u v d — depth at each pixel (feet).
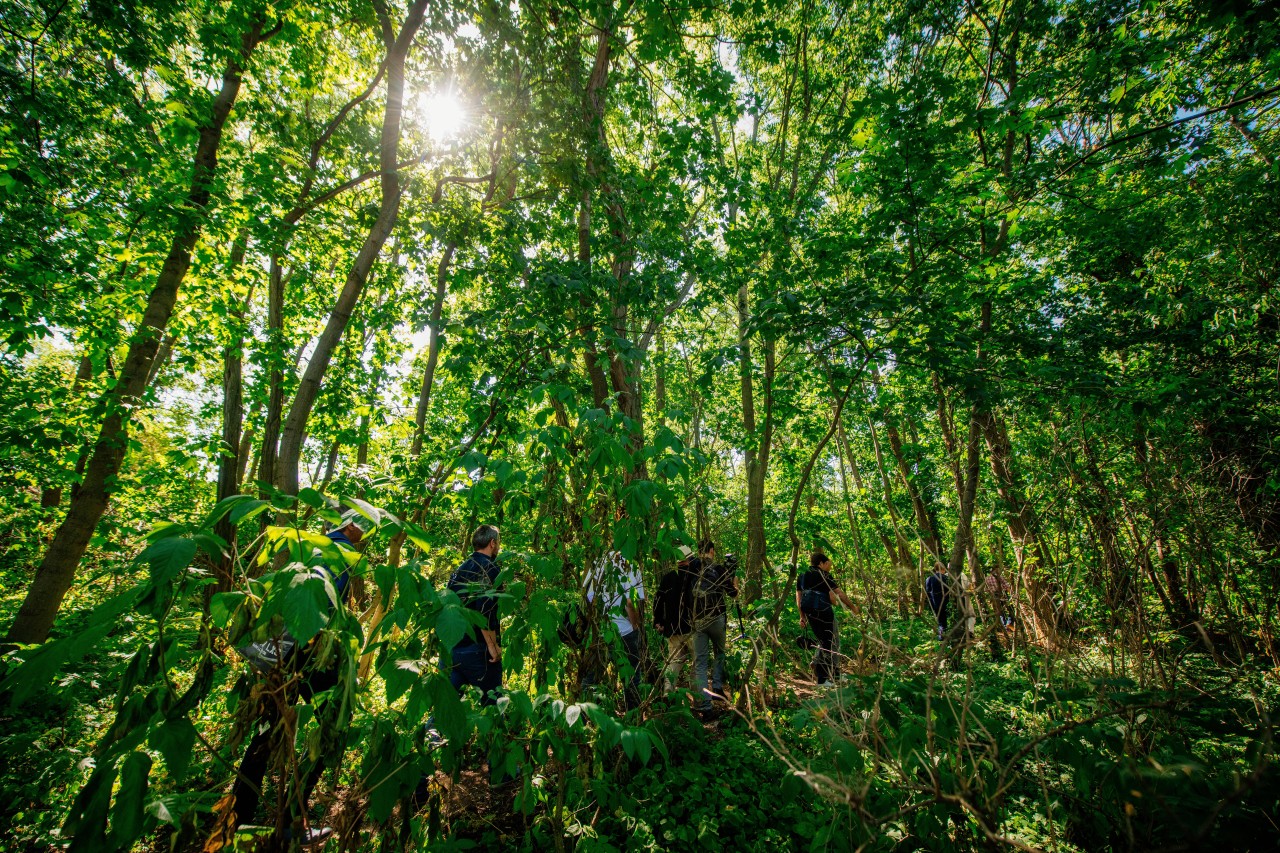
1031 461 16.47
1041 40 23.89
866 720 7.01
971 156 19.34
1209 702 7.52
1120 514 13.28
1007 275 20.95
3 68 16.24
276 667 5.46
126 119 22.35
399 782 5.68
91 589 21.56
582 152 24.25
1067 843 7.86
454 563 14.46
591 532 10.04
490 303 24.23
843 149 37.58
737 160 40.68
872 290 15.30
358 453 44.34
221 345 29.55
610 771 10.57
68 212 18.81
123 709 4.69
